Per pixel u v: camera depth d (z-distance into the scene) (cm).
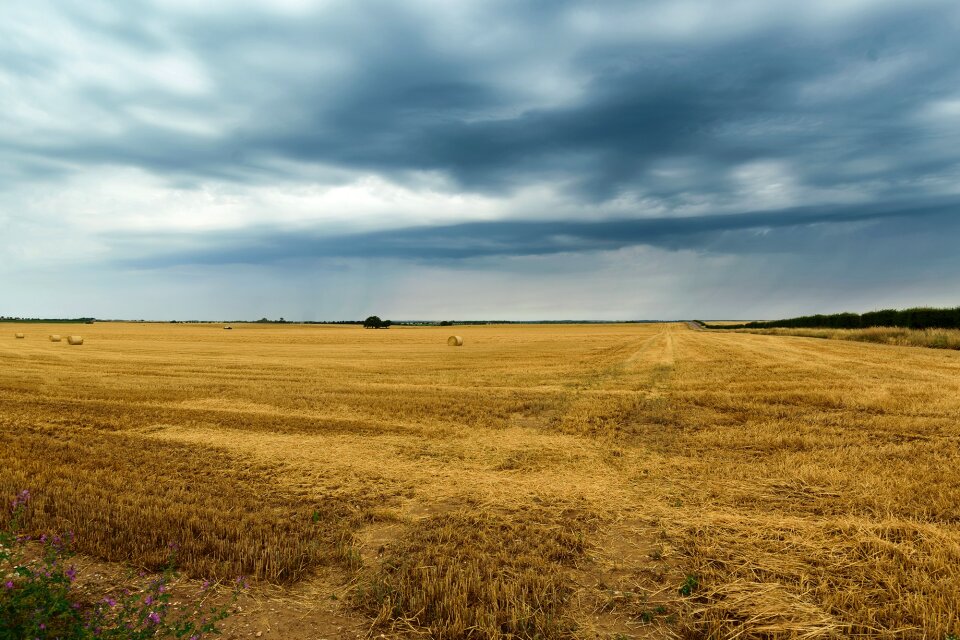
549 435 1089
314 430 1141
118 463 872
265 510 660
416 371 2341
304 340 5822
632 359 2825
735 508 660
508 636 405
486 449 976
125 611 397
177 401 1508
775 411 1225
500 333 8256
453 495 724
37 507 635
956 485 707
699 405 1348
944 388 1452
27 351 3566
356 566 519
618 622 430
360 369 2436
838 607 430
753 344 3806
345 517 648
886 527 564
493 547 555
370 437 1083
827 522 590
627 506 673
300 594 472
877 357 2458
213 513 632
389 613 435
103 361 2809
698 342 4372
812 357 2533
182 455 932
